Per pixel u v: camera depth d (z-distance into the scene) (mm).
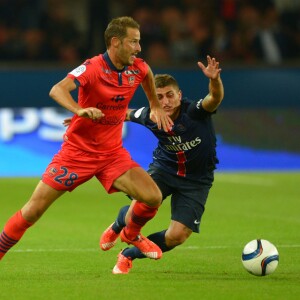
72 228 42844
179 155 29234
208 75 27500
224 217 47031
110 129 27422
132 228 28188
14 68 73812
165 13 86375
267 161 74250
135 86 27594
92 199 55938
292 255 33875
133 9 86500
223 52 84875
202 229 42406
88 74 26312
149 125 29828
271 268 27812
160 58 83875
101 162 27500
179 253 34656
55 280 27812
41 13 85500
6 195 57062
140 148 71312
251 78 77438
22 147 70375
